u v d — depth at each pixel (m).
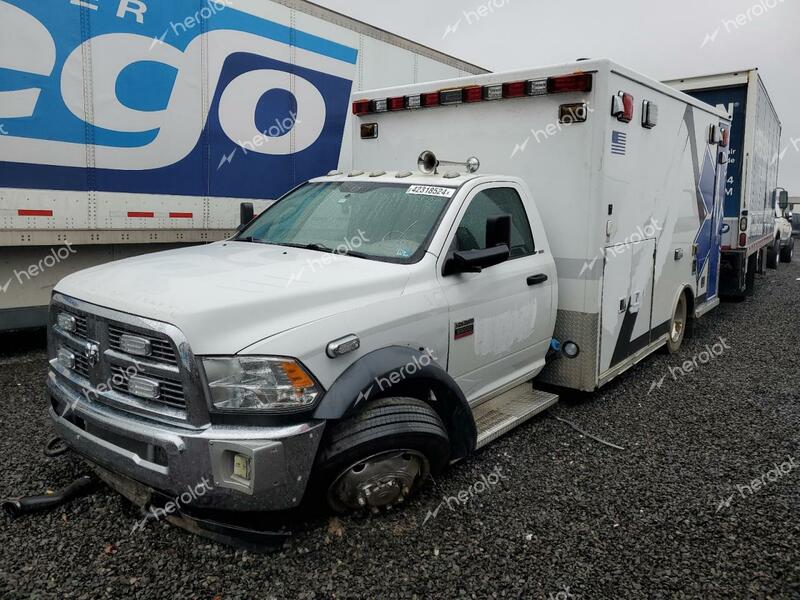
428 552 3.16
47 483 3.73
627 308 5.69
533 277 4.64
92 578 2.88
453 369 3.98
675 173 6.50
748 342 8.05
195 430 2.84
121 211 6.43
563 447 4.55
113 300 3.07
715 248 8.44
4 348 6.80
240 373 2.85
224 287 3.11
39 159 5.81
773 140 13.70
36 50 5.67
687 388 6.04
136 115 6.42
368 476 3.27
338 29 8.44
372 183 4.62
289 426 2.92
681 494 3.87
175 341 2.80
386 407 3.29
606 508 3.66
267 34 7.53
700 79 10.25
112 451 3.12
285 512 3.40
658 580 2.99
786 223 19.86
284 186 8.03
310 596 2.80
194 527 3.11
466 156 5.50
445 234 3.97
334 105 8.54
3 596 2.73
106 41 6.12
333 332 3.12
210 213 7.22
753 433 4.91
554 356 5.17
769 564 3.15
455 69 10.95
